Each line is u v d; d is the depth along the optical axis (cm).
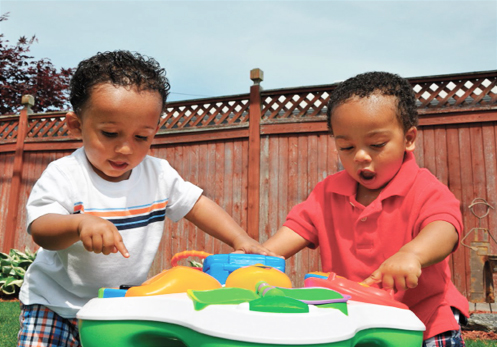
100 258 185
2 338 381
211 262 156
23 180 900
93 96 161
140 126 164
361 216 185
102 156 168
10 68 1420
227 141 761
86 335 112
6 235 884
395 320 117
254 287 128
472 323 481
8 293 692
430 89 659
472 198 624
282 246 204
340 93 175
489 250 607
